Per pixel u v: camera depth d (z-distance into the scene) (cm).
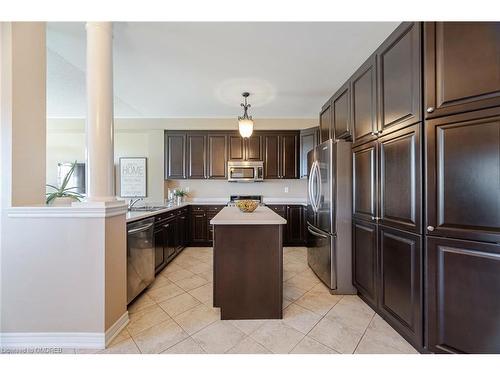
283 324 194
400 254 173
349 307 222
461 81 136
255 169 457
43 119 191
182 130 461
